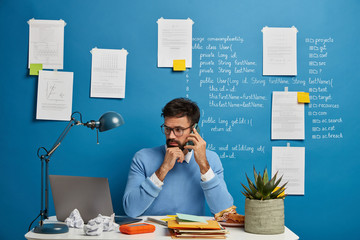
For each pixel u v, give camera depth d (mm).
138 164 2182
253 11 2570
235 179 2543
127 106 2551
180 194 2133
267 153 2555
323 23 2580
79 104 2541
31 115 2539
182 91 2561
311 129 2566
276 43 2564
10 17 2541
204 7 2566
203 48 2564
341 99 2580
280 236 1550
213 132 2555
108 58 2549
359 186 2562
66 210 1786
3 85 2533
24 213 2516
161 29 2559
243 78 2566
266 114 2564
